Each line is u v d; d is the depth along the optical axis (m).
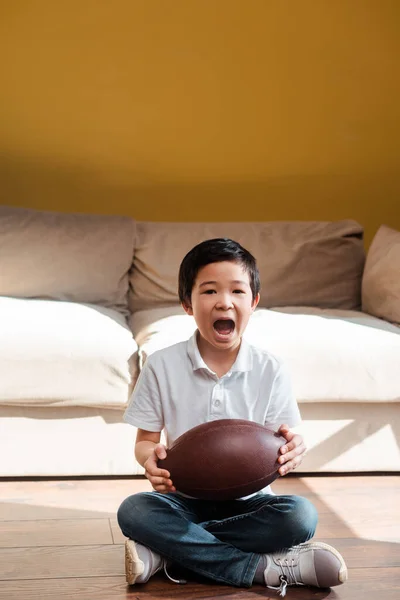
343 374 2.63
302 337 2.67
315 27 3.94
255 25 3.91
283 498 1.88
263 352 1.99
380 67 3.99
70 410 2.60
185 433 1.80
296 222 3.63
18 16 3.77
